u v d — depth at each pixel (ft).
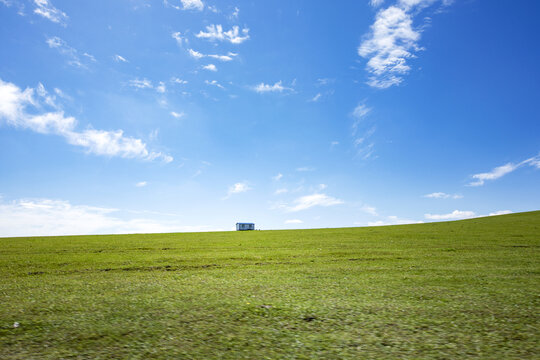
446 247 108.27
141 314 32.27
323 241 138.72
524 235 142.00
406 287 46.09
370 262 77.66
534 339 24.99
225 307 34.65
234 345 24.21
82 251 109.19
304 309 33.71
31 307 35.50
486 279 52.26
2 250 112.68
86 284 51.47
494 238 132.87
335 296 40.14
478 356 21.93
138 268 72.49
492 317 30.76
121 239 162.30
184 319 30.58
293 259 85.05
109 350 23.27
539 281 50.16
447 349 23.22
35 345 24.20
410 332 26.86
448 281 50.83
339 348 23.56
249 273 62.54
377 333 26.66
